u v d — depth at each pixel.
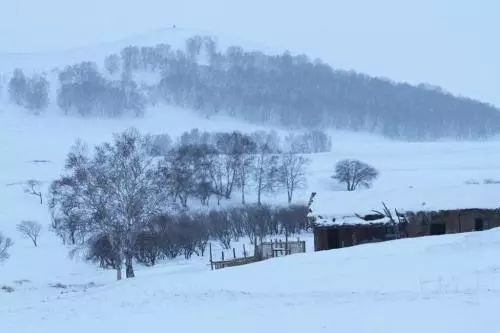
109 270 74.69
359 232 57.62
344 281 27.97
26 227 103.25
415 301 19.67
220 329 17.83
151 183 62.06
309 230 103.12
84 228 59.62
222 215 105.81
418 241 39.59
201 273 35.88
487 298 19.11
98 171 60.22
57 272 76.62
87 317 22.61
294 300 22.64
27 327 21.06
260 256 57.84
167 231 72.06
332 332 16.11
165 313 21.98
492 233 38.31
